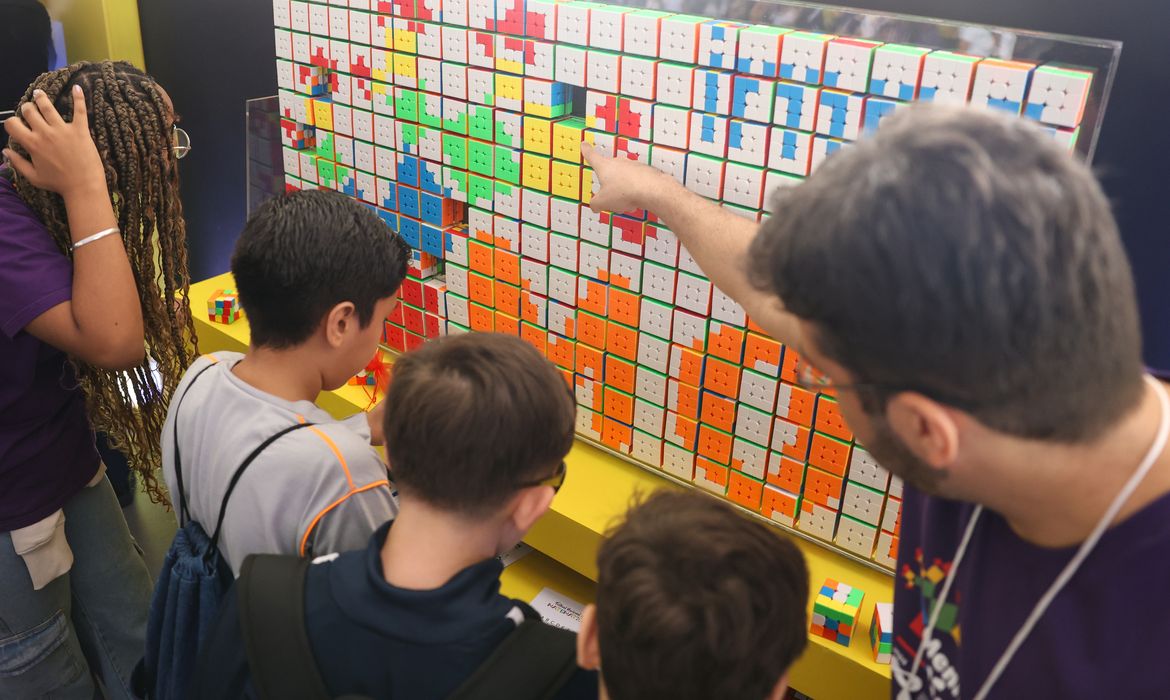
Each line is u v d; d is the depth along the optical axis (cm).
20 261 127
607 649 66
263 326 110
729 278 115
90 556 169
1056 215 51
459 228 170
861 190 53
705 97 126
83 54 282
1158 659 60
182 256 154
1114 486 61
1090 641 64
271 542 101
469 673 78
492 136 152
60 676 163
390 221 178
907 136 54
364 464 105
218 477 104
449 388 82
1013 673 71
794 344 102
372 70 165
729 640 61
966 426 58
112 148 133
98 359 133
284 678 80
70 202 127
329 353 112
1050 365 53
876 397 60
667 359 147
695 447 152
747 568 64
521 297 163
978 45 110
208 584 106
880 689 126
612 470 161
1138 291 145
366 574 82
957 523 78
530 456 84
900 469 66
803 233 56
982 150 52
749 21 126
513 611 81
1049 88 103
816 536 143
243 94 263
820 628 130
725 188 129
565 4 136
